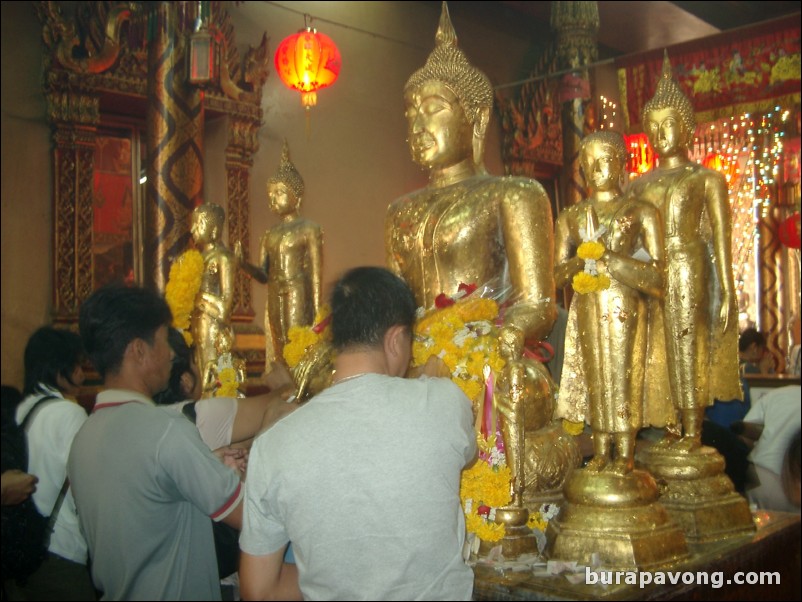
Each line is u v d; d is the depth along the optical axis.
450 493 2.15
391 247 3.88
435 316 3.18
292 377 3.45
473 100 3.71
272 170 9.62
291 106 9.88
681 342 3.34
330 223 10.12
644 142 6.81
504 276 3.63
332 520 2.06
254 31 9.53
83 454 2.43
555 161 12.38
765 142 8.53
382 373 2.29
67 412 3.42
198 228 4.76
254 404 3.25
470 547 3.00
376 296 2.27
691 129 3.53
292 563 2.40
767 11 12.80
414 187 11.12
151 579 2.34
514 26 12.75
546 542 3.10
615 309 3.15
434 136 3.70
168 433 2.37
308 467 2.09
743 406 5.31
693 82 8.91
